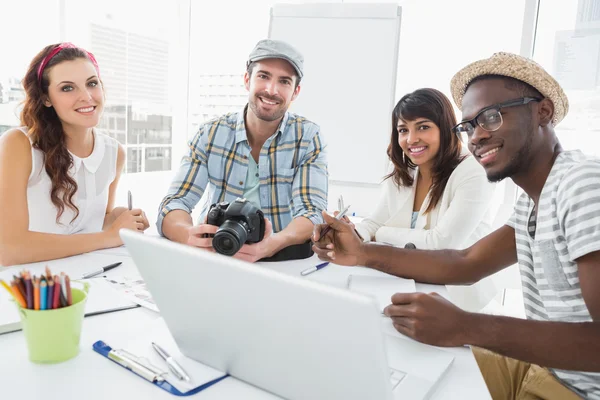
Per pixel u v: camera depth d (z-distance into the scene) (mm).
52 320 562
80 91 1226
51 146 1243
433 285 976
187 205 1388
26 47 2193
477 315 638
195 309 523
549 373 773
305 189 1435
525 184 819
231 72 3000
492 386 837
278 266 1063
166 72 3018
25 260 1001
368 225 1710
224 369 567
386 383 418
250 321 477
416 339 645
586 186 667
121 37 2688
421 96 1540
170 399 514
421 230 1506
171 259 496
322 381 466
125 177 2828
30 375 549
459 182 1503
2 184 1139
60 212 1272
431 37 2418
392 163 1771
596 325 607
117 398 508
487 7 2260
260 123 1430
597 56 1976
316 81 2660
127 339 646
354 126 2633
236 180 1491
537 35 2129
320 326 418
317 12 2637
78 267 967
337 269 1054
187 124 3170
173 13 2988
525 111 763
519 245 873
